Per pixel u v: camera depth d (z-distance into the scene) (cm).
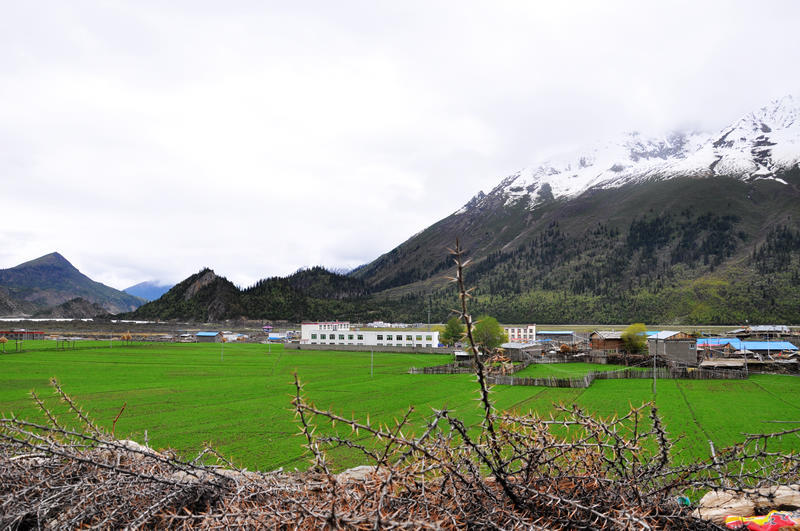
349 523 221
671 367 6931
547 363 8325
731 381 5591
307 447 264
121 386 4809
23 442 338
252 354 10275
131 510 332
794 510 372
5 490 342
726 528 320
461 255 263
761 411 3269
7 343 12519
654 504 305
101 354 9606
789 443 1692
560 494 298
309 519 254
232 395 4184
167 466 365
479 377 268
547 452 302
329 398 4128
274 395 4188
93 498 324
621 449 312
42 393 3988
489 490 285
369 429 261
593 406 3562
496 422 298
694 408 3434
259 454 2036
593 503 294
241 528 261
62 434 380
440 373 6362
